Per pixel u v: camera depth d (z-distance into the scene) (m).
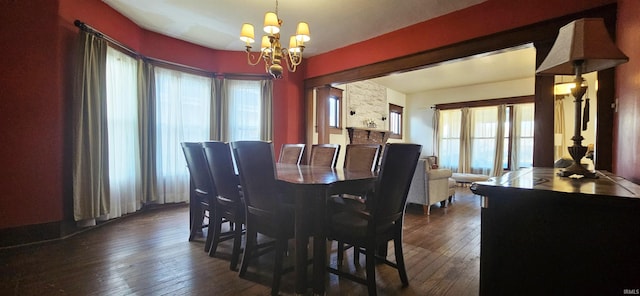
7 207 2.46
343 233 1.81
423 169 3.94
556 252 0.91
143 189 3.78
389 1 2.98
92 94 2.92
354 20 3.44
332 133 5.74
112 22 3.27
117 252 2.43
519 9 2.74
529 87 6.38
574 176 1.29
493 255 1.00
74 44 2.84
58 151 2.71
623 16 1.98
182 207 4.16
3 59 2.45
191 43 4.36
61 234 2.73
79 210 2.83
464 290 1.85
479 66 5.47
